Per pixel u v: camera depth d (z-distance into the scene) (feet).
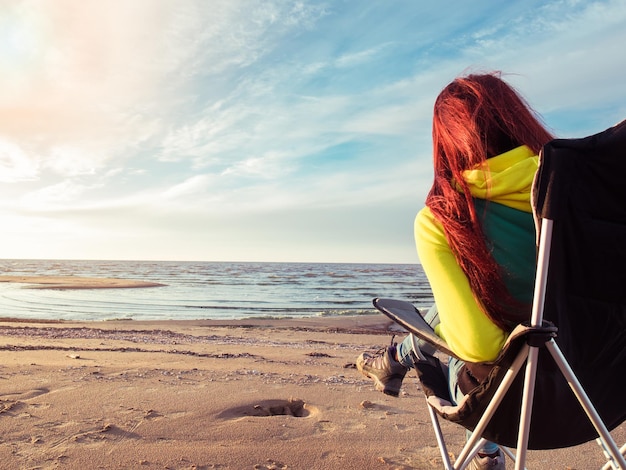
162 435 9.07
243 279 207.62
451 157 4.57
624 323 4.15
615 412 4.66
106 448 8.38
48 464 7.68
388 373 7.11
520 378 4.18
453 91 4.91
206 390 12.48
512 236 4.22
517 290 4.22
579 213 3.78
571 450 9.11
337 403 11.80
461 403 4.60
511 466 8.38
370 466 8.09
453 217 4.34
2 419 9.57
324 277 229.25
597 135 3.75
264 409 11.34
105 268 364.38
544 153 3.72
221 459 8.11
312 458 8.31
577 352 4.22
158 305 87.20
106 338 29.58
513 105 4.66
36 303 84.53
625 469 4.09
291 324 54.80
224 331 41.65
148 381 13.34
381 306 5.33
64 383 12.64
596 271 3.93
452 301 4.33
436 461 8.38
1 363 15.60
